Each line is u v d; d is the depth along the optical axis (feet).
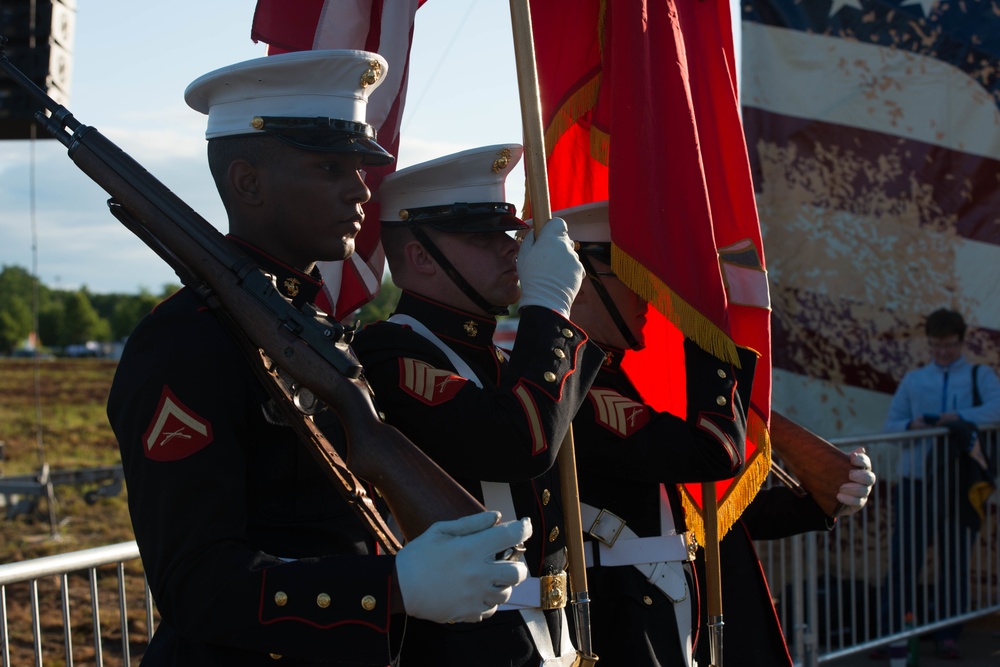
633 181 9.27
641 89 9.33
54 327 343.26
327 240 6.80
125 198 6.42
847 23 22.09
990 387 20.61
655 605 9.36
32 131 30.07
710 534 9.77
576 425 9.05
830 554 20.10
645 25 9.46
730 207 10.57
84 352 306.96
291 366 6.17
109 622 24.06
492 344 8.59
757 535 11.33
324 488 6.63
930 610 19.84
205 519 5.82
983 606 20.70
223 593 5.67
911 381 21.16
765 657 10.67
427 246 8.28
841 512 10.75
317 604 5.62
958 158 22.02
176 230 6.32
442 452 7.38
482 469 7.31
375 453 6.06
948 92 22.02
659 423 9.07
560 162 11.34
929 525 19.93
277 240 6.81
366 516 6.40
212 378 6.10
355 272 9.14
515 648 7.79
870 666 19.49
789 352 22.24
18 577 9.64
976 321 22.03
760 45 22.25
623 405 9.13
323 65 6.74
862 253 22.21
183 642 6.40
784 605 18.13
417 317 8.38
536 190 8.07
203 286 6.30
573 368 7.50
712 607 9.75
